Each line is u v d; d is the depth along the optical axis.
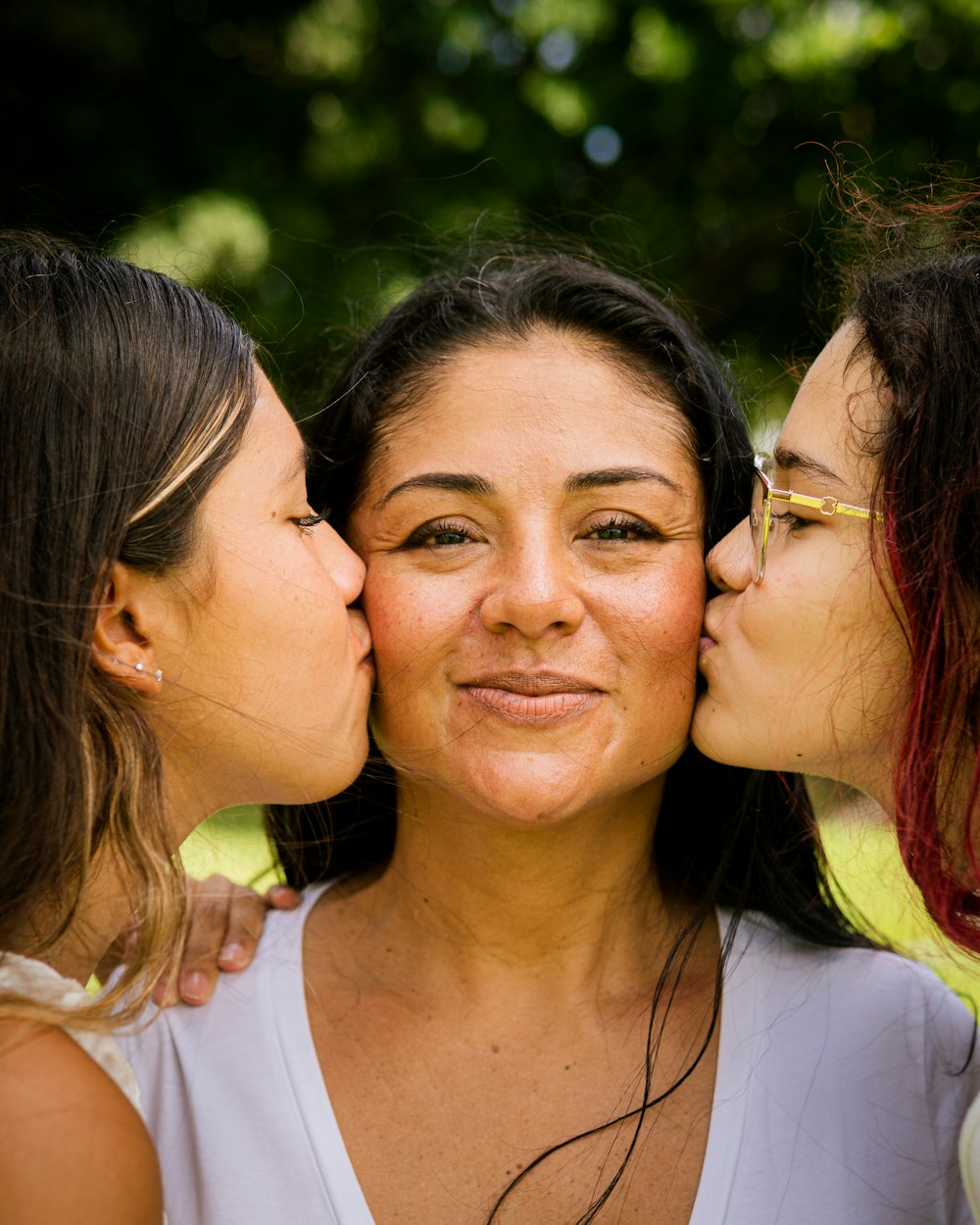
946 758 1.55
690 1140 1.67
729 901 1.94
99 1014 1.40
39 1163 1.26
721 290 7.25
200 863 2.71
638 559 1.73
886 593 1.56
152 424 1.52
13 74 6.95
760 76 7.12
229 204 6.81
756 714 1.70
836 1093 1.70
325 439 1.93
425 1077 1.73
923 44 6.93
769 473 1.75
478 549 1.72
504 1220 1.62
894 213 2.01
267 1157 1.65
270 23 7.57
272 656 1.61
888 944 2.00
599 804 1.73
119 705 1.52
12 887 1.40
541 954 1.78
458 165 7.47
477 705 1.68
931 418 1.56
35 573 1.43
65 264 1.58
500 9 7.58
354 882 2.01
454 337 1.82
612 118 7.36
